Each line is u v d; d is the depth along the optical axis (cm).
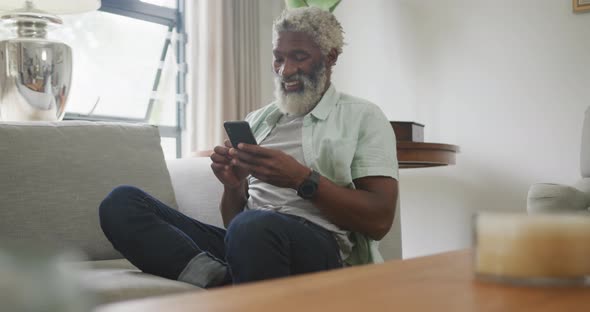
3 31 315
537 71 326
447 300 46
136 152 186
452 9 354
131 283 120
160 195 185
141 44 384
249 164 135
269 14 431
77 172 172
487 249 55
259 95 411
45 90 247
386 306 44
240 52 397
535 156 325
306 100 154
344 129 151
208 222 189
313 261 126
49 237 161
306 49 154
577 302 46
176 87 397
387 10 379
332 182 138
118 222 131
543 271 52
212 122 382
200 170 198
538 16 326
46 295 31
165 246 130
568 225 53
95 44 366
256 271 116
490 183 338
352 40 394
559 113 319
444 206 353
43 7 257
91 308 33
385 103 379
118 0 369
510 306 45
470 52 347
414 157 236
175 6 396
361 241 147
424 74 364
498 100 337
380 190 144
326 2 349
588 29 311
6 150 162
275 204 149
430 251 357
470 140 346
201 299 46
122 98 379
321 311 42
